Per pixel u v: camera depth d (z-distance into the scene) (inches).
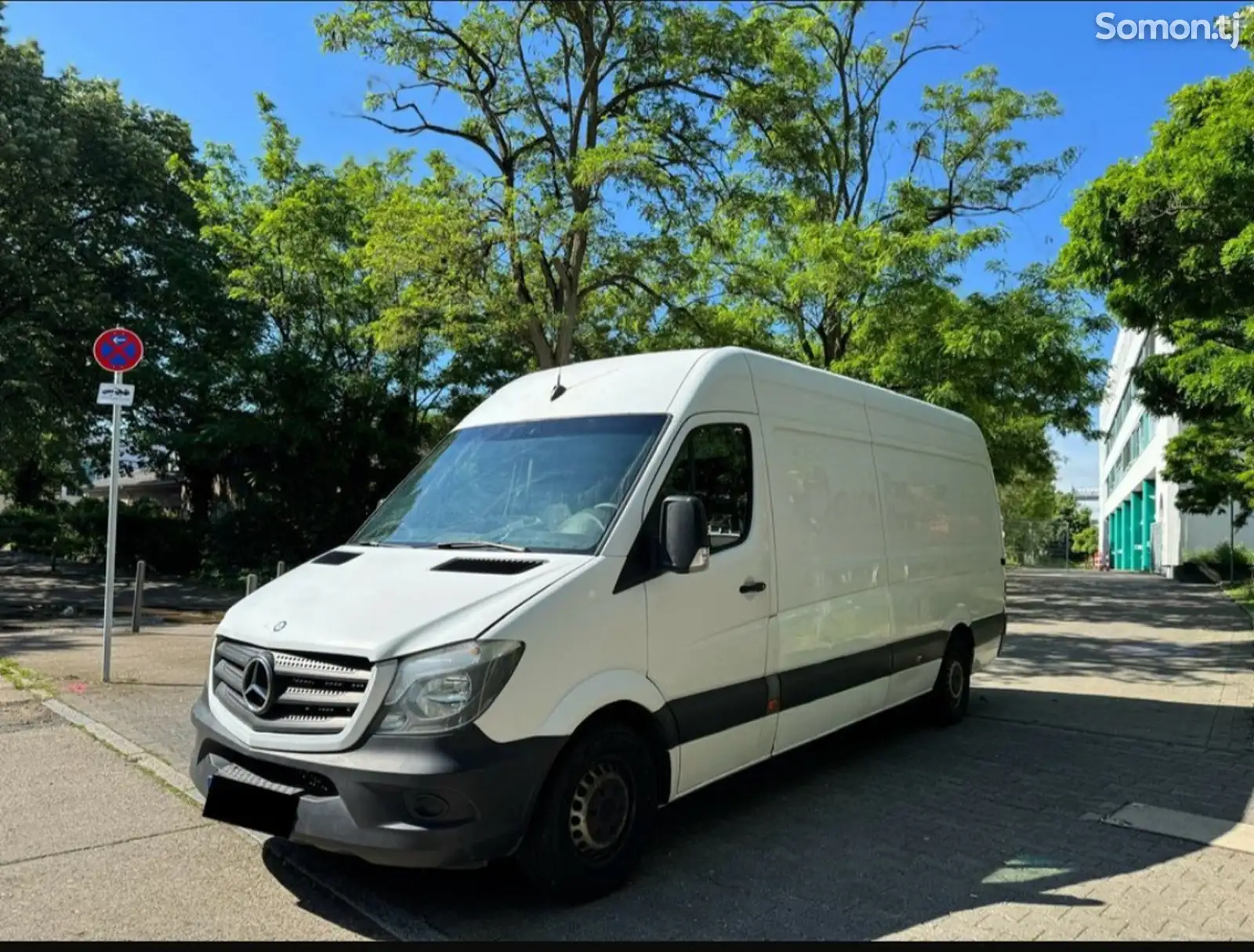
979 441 347.6
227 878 169.5
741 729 194.2
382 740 142.5
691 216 613.0
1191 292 424.8
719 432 198.2
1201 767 255.4
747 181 692.7
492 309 579.2
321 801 144.3
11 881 167.2
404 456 815.7
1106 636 551.8
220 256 851.4
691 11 633.6
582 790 158.1
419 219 561.6
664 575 175.8
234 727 158.1
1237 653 479.8
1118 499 2415.1
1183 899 166.7
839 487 239.8
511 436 205.8
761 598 201.2
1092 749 275.1
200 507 983.0
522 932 149.3
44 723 274.4
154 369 835.4
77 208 859.4
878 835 198.7
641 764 168.6
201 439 757.3
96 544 1042.1
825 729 227.6
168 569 932.0
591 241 600.1
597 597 161.8
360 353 817.5
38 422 853.8
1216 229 384.2
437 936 147.4
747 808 217.3
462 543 181.6
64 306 791.7
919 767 254.4
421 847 138.4
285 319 823.7
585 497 179.8
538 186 589.6
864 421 260.2
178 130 947.3
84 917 153.2
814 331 768.9
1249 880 175.9
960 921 156.3
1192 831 203.2
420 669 143.9
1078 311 672.4
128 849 182.2
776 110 650.2
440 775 138.6
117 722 273.6
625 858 164.9
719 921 154.6
